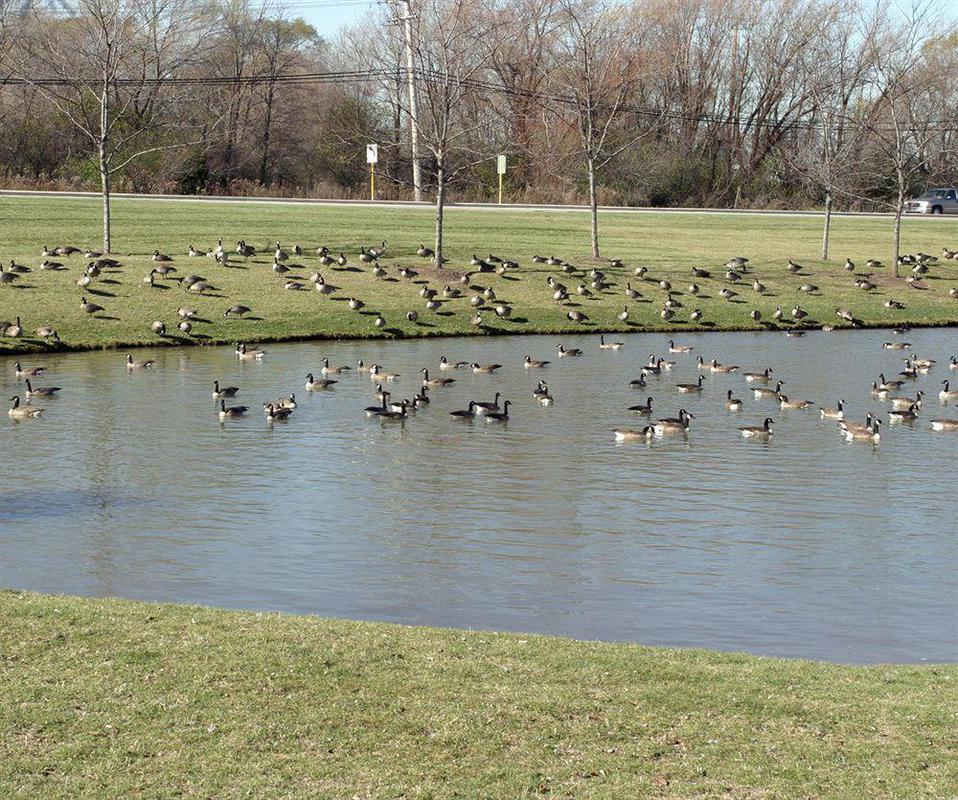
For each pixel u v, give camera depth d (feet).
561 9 342.03
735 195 363.35
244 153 333.62
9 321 153.07
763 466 97.04
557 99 308.81
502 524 79.00
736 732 40.16
